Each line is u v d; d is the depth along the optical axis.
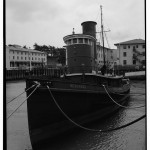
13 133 10.55
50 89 8.01
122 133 10.15
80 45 11.84
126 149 8.13
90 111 10.73
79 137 9.35
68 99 8.97
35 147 7.86
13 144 8.92
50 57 72.62
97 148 8.24
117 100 14.89
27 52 63.69
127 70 45.28
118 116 13.79
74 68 11.89
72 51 12.00
